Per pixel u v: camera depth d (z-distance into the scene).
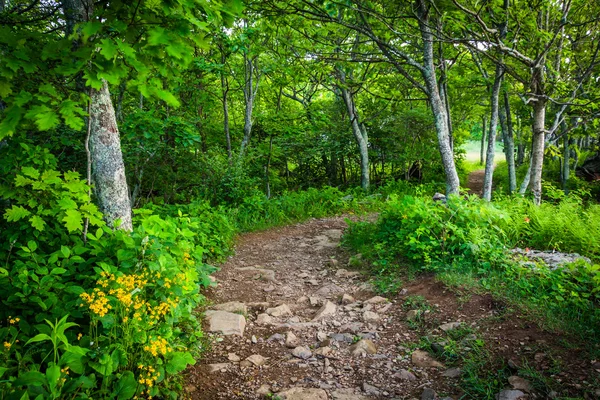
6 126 2.51
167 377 2.98
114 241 3.62
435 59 11.36
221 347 3.84
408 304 4.47
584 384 2.69
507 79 12.44
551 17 9.23
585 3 9.67
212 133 15.88
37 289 2.92
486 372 3.05
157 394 2.72
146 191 11.73
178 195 11.62
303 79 10.62
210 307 4.82
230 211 10.25
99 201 4.41
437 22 7.66
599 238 5.84
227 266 6.87
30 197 3.54
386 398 2.94
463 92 15.55
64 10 3.86
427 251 5.47
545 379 2.79
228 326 4.20
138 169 10.04
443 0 6.93
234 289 5.69
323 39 9.51
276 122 14.03
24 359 2.47
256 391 3.07
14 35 2.70
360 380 3.20
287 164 20.22
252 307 4.96
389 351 3.63
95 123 4.27
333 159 20.33
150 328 2.97
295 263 7.05
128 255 3.31
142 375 2.68
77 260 3.29
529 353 3.14
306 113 14.95
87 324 3.09
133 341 2.74
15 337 2.66
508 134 14.41
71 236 3.74
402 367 3.34
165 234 4.16
